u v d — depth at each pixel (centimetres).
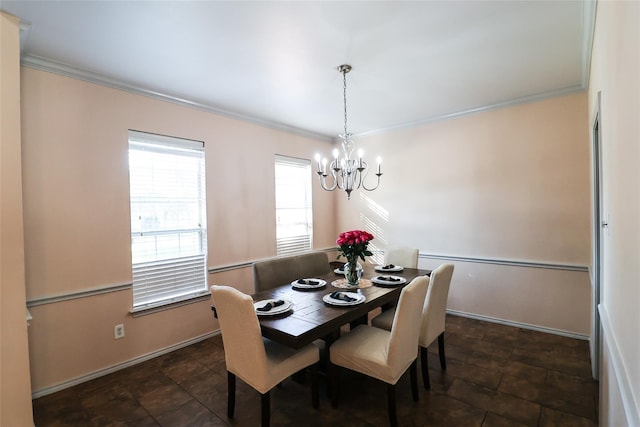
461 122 379
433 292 228
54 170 239
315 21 193
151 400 226
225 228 355
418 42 219
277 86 292
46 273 235
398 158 434
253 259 383
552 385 233
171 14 183
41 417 208
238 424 199
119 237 273
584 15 189
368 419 201
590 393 222
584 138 308
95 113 261
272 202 408
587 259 310
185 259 321
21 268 182
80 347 250
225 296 184
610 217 149
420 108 362
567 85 301
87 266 255
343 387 238
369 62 248
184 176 323
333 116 387
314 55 235
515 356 279
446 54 237
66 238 245
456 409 208
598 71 187
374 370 193
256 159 389
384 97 325
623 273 113
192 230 328
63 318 243
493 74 274
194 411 213
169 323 305
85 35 204
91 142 258
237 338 186
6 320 177
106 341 264
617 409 120
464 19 193
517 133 343
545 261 331
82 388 242
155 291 299
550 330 329
